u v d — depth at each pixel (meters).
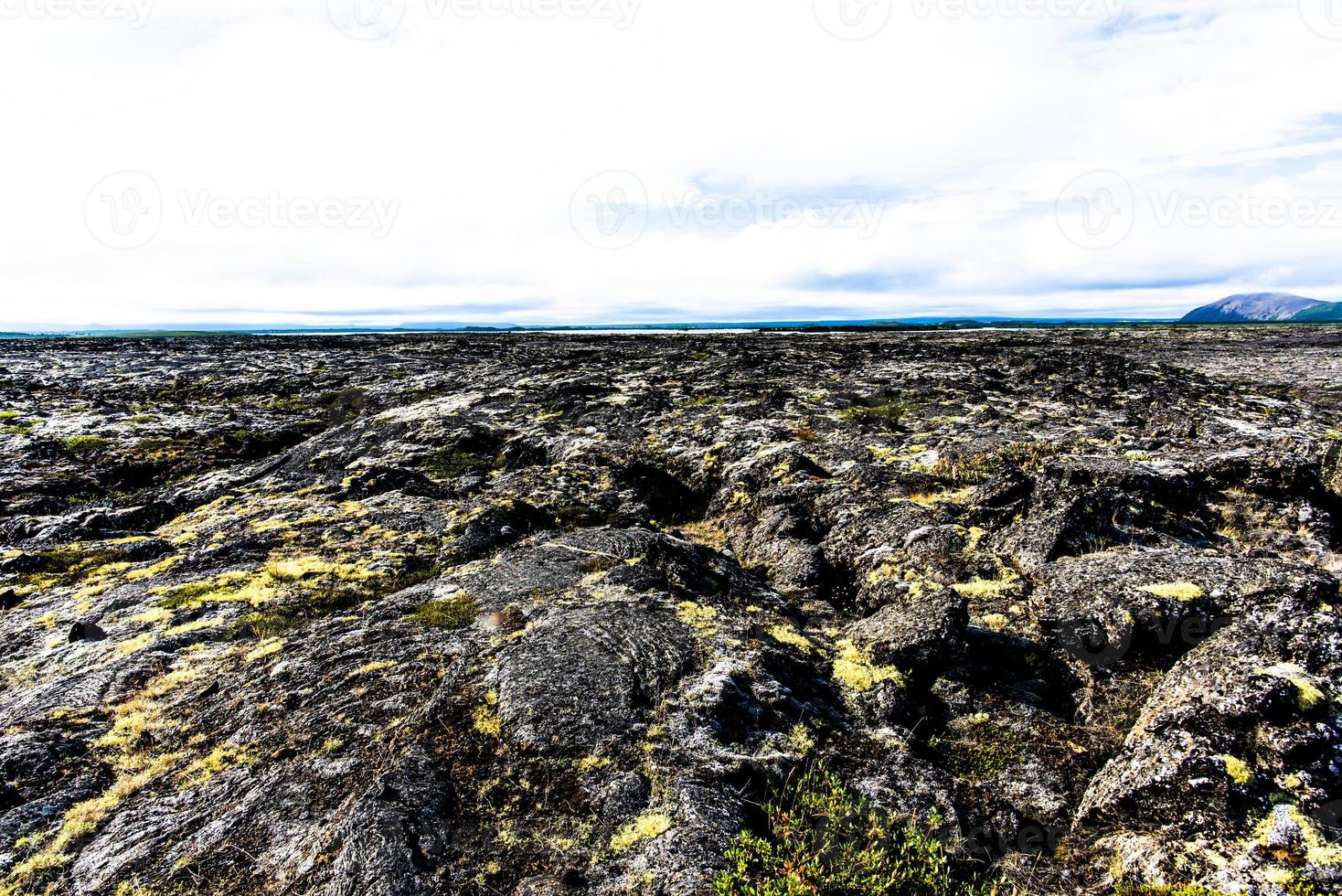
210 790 8.70
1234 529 15.07
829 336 90.44
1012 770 9.55
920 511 16.80
